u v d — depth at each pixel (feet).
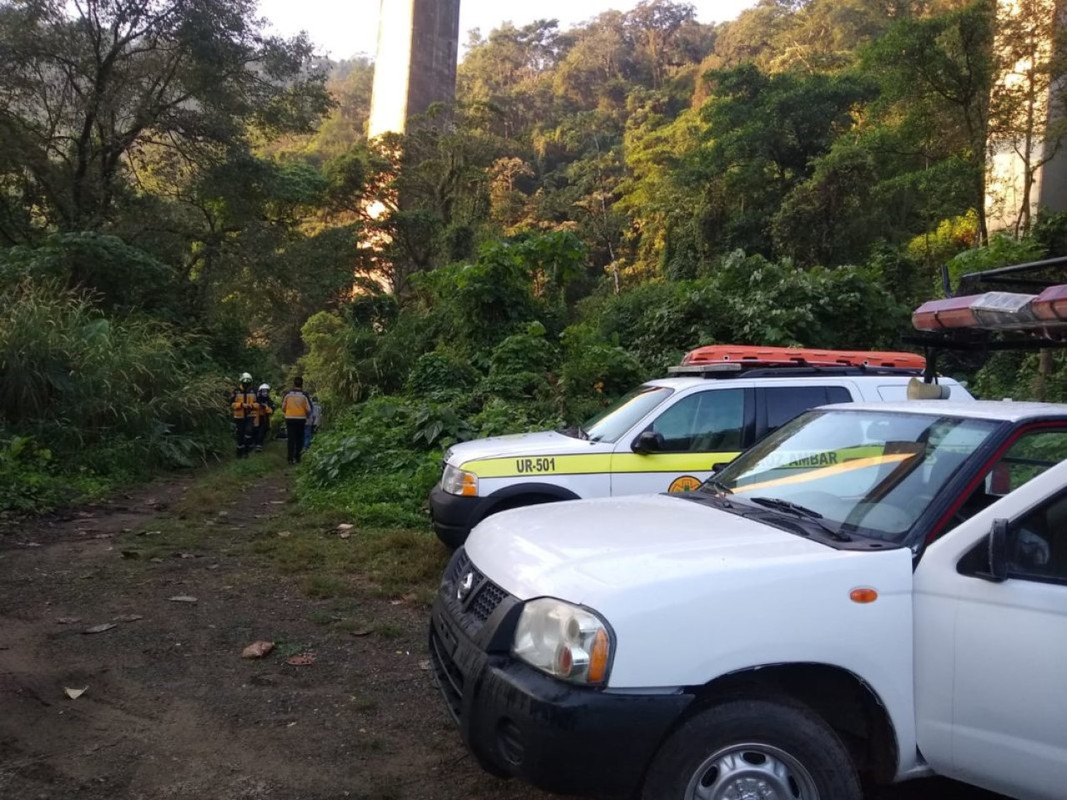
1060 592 9.07
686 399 22.50
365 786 11.91
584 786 8.90
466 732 9.92
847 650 9.44
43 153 72.90
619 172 209.46
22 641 17.04
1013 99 67.77
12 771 11.98
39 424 39.01
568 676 9.02
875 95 109.91
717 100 120.37
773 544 10.25
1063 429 11.14
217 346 82.28
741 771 9.20
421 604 20.16
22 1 69.67
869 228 96.63
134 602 19.92
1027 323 11.43
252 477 44.11
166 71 77.15
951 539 9.82
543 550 10.71
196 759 12.56
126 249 65.87
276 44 80.18
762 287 47.32
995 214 75.61
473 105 156.15
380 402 45.55
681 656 9.03
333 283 94.63
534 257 56.13
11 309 41.75
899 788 12.19
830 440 13.06
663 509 12.43
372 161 142.10
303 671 16.02
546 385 44.45
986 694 9.24
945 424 11.72
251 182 83.82
